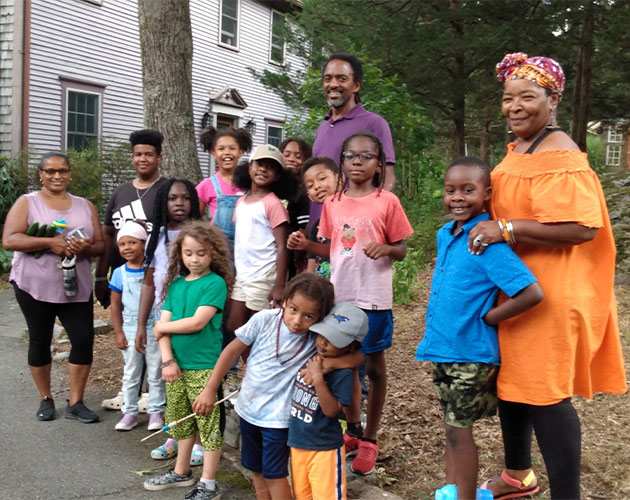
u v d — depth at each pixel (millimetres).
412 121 8969
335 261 3166
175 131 7055
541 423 2480
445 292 2602
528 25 11438
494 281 2447
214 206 4551
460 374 2553
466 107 15555
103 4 13094
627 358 4832
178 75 7059
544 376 2453
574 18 12023
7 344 5980
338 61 3799
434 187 9633
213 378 2885
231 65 16859
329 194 3520
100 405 4500
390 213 3133
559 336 2447
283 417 2750
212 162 16422
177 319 3270
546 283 2461
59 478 3346
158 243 3863
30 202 4156
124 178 12164
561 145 2479
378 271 3145
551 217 2361
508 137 16031
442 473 3395
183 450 3268
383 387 3252
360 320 2594
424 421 4012
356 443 3375
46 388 4266
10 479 3322
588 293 2518
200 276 3330
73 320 4211
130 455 3654
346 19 12422
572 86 15188
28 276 4094
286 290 2676
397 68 11961
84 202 4367
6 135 11531
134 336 4004
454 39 11453
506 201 2555
